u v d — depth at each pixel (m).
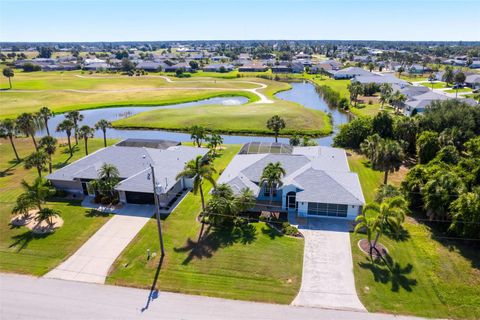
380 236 40.72
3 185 56.97
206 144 81.12
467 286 32.53
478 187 38.03
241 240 40.22
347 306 30.28
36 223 44.12
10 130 68.44
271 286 32.84
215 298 31.34
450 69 169.12
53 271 35.16
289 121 99.81
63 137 90.69
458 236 39.88
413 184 46.34
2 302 31.00
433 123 68.38
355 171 62.12
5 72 174.88
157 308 30.20
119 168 54.69
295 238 40.75
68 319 29.11
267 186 47.31
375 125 75.00
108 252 38.22
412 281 33.28
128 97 145.75
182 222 44.41
